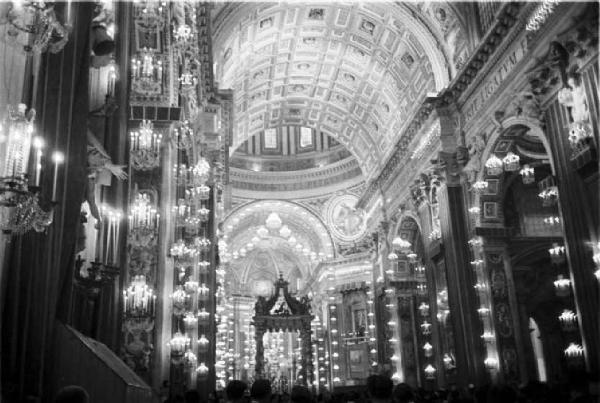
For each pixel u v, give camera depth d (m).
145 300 11.83
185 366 15.30
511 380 19.30
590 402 4.30
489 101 19.98
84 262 9.42
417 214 27.11
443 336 24.28
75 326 8.05
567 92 14.59
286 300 38.94
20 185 4.59
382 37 28.02
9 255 5.58
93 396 6.34
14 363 5.41
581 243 14.16
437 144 23.75
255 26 26.59
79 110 7.17
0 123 5.09
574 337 23.19
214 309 22.38
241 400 4.99
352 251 42.47
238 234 49.31
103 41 7.92
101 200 9.98
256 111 35.25
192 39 15.60
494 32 18.83
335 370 40.69
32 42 5.25
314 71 32.72
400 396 4.85
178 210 14.98
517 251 21.27
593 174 13.80
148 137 11.78
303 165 46.53
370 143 35.59
